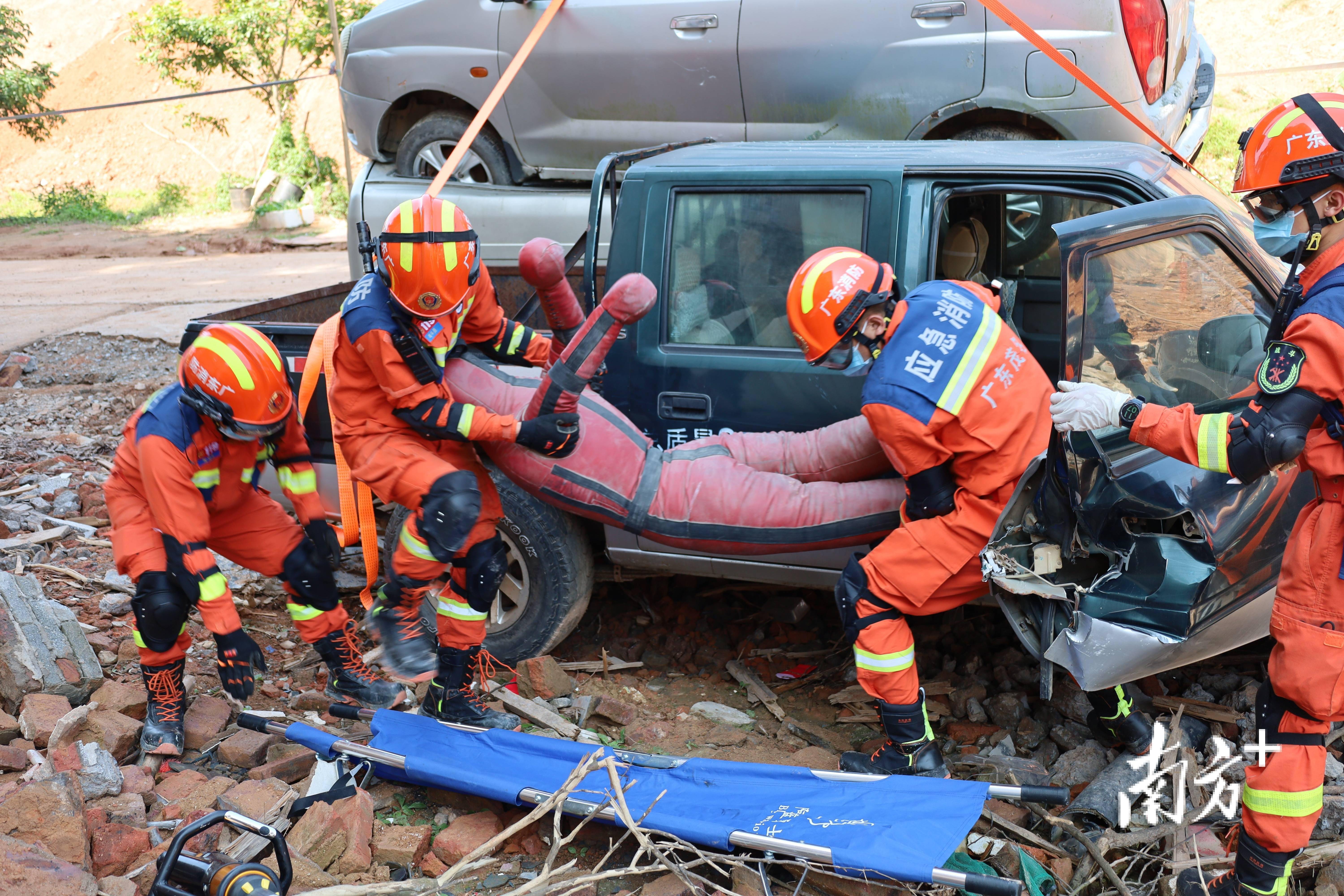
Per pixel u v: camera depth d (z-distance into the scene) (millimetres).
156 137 26891
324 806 2955
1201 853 2893
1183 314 3096
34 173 26469
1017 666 3898
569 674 4098
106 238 18828
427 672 3367
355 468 3301
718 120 6078
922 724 3143
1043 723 3639
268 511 3527
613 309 2922
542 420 3072
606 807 2873
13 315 11562
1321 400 2367
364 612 4613
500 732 3344
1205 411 3104
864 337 2975
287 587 3576
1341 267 2387
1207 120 6207
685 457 3486
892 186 3494
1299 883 2881
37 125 23234
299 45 20078
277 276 14086
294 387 4168
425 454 3219
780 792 2996
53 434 6957
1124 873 2906
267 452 3361
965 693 3793
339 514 4316
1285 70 7305
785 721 3760
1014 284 3816
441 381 3168
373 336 3006
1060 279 3359
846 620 3127
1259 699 2650
